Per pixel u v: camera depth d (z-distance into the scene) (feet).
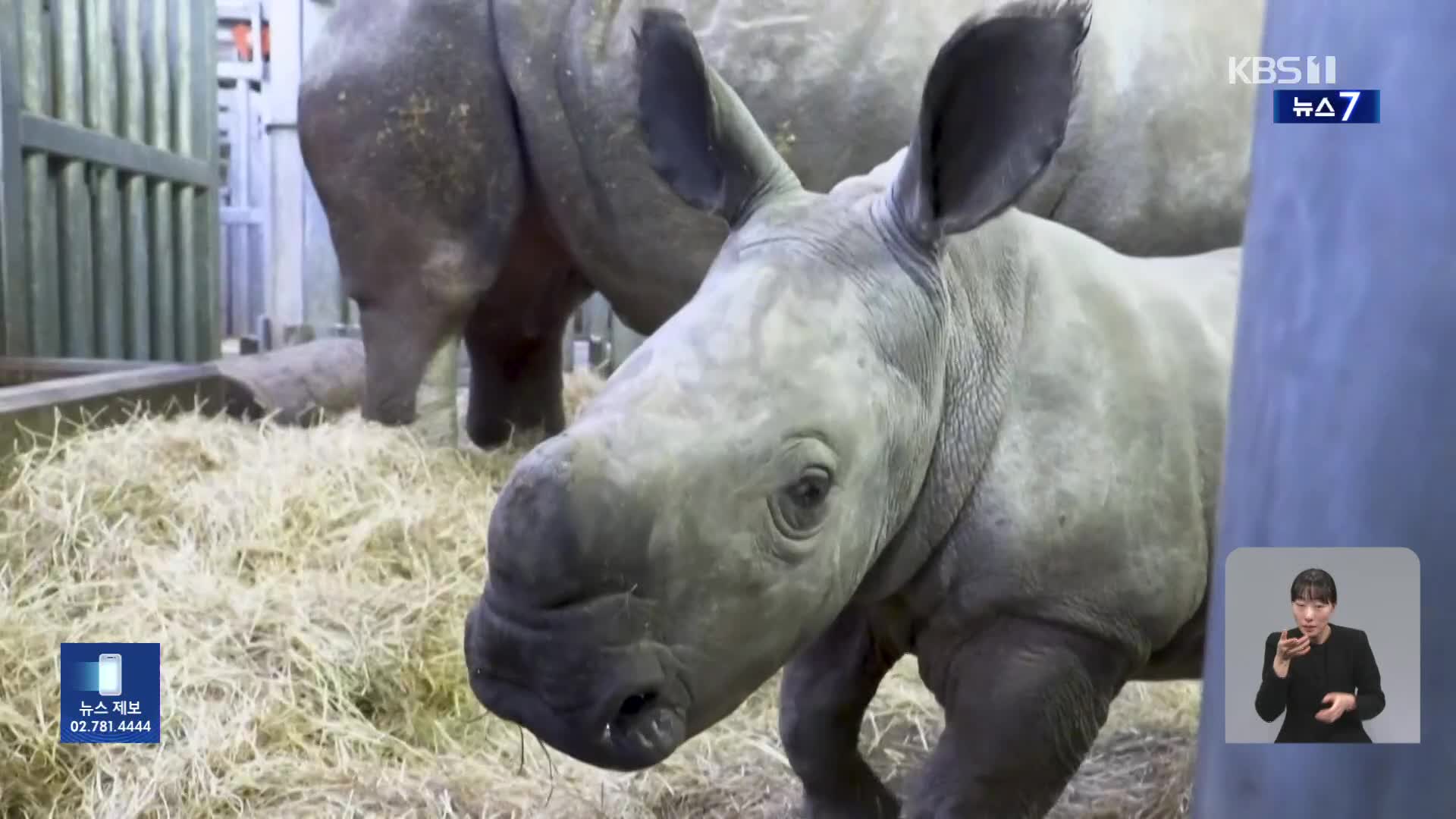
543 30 12.40
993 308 5.64
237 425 14.05
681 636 4.42
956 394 5.50
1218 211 11.62
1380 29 1.84
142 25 22.27
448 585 10.00
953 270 5.49
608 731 4.38
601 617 4.26
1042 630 5.60
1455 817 1.79
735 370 4.61
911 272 5.16
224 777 7.46
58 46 19.49
